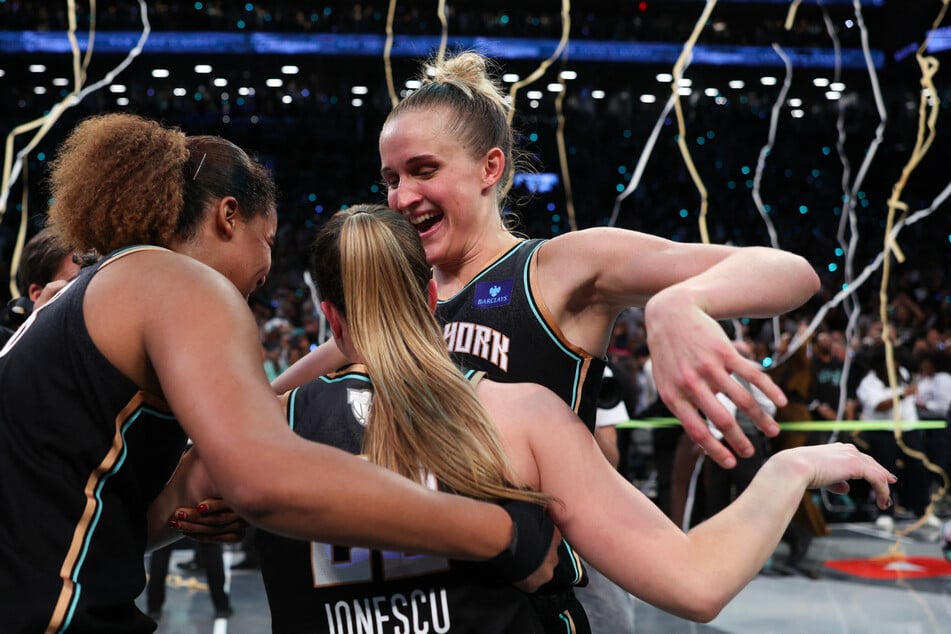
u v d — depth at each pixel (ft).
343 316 3.64
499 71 5.44
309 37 56.59
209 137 3.92
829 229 59.31
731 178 61.98
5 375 3.42
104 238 3.63
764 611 14.89
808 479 3.72
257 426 2.89
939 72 59.36
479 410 3.46
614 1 60.39
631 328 32.12
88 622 3.27
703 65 61.72
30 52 54.75
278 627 3.59
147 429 3.40
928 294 46.52
